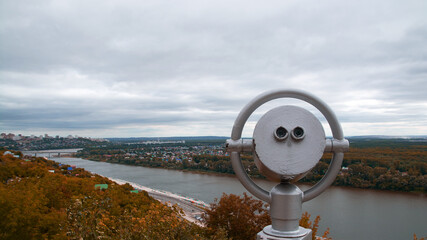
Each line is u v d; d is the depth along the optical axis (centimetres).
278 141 295
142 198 3919
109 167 16138
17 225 1542
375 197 6053
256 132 299
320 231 4041
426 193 6475
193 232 1077
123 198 3431
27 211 1611
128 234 855
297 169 292
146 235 858
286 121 297
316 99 312
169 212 1005
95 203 670
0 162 5541
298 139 292
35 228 1600
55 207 2512
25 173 5128
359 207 5191
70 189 3175
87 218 623
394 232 4000
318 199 5816
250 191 324
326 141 305
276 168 293
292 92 317
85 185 3572
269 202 321
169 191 8369
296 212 309
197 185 9238
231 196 2127
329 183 312
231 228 2016
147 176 12125
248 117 320
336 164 310
